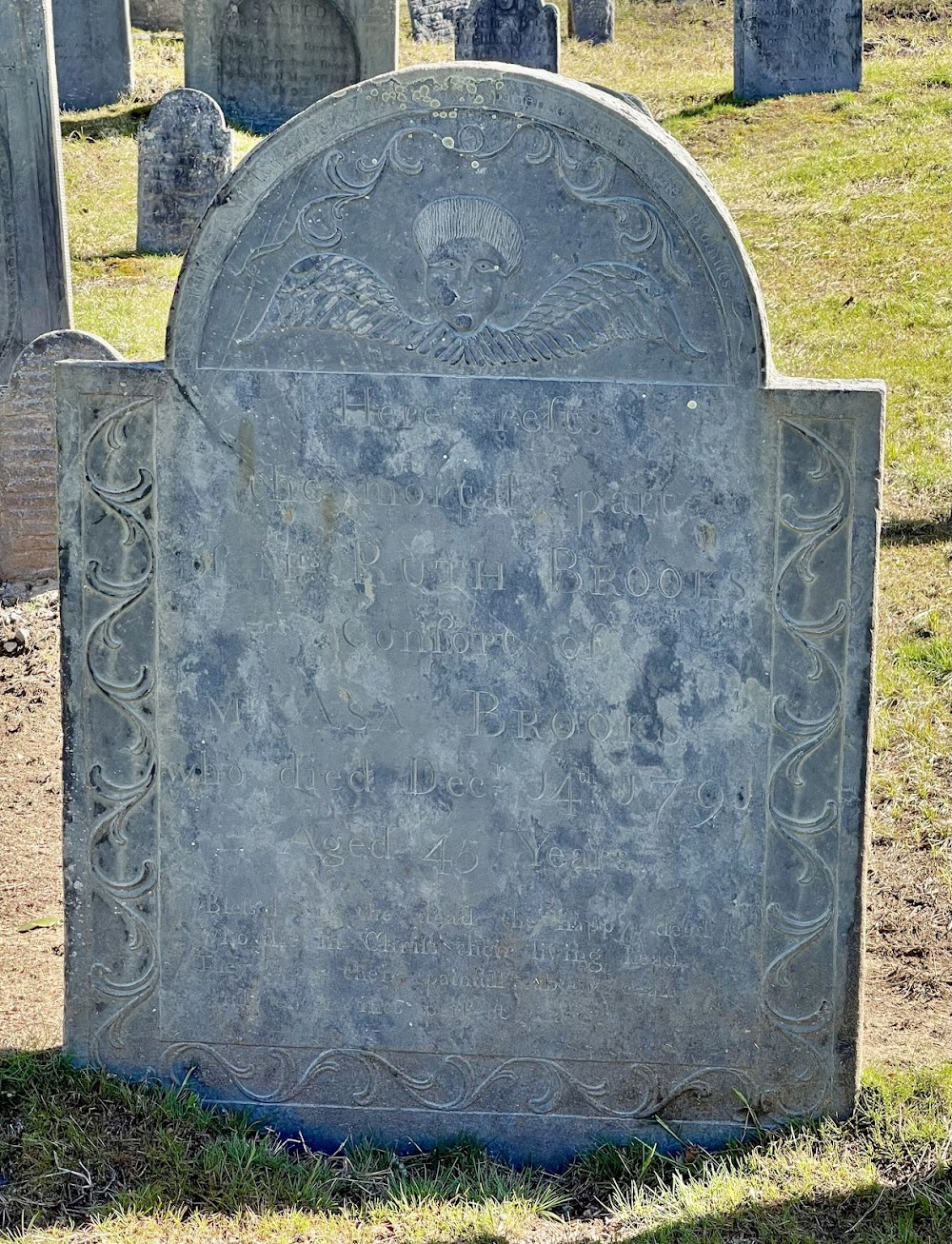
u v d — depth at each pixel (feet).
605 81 24.93
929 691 10.54
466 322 7.81
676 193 7.69
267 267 7.83
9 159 12.78
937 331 15.15
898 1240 7.50
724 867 7.99
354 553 7.94
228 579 7.98
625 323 7.77
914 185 18.80
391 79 7.68
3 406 12.03
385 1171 7.98
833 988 8.02
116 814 8.11
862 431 7.76
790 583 7.85
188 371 7.89
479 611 7.94
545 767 7.99
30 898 9.53
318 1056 8.18
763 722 7.91
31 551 12.29
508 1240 7.60
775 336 15.26
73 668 8.05
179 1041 8.21
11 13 12.60
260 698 8.03
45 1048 8.35
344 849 8.07
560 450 7.85
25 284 13.02
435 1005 8.13
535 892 8.05
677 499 7.84
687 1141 8.12
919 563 11.64
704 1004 8.05
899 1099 8.06
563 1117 8.15
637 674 7.92
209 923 8.14
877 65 24.16
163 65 26.58
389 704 8.00
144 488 7.95
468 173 7.74
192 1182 7.80
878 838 9.67
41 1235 7.55
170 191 18.63
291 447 7.91
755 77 22.80
